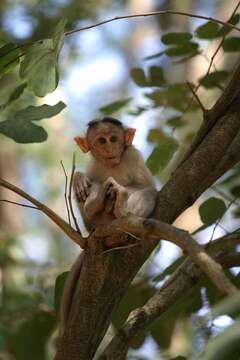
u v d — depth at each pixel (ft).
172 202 33.68
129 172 40.73
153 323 41.34
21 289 57.72
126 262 32.65
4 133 30.09
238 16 40.88
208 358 18.34
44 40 31.24
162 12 31.96
